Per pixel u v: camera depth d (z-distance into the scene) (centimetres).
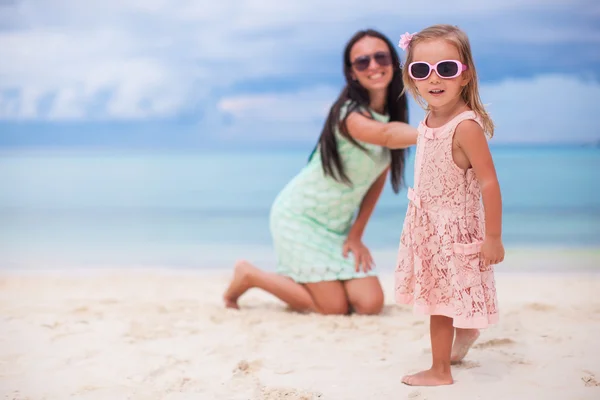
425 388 302
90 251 786
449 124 297
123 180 1482
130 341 390
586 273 616
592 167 1407
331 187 469
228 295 476
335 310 455
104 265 709
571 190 1141
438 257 304
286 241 470
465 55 297
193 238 868
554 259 682
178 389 314
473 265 298
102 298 525
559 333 383
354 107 440
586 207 994
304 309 461
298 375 329
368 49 438
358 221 477
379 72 439
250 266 466
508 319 418
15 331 411
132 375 334
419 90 304
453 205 303
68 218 1030
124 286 587
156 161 1966
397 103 454
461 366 330
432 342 310
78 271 680
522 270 633
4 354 367
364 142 434
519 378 310
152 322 429
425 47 297
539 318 420
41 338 396
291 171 1609
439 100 298
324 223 477
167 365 348
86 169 1734
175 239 861
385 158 459
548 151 1733
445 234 301
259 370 337
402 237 323
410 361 346
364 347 374
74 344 385
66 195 1272
